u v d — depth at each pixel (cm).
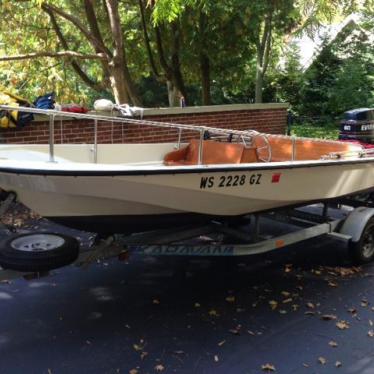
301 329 412
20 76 1269
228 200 441
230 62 1205
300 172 475
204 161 544
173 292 473
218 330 407
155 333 400
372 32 1706
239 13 1037
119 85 930
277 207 499
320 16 1205
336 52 1756
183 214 438
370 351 383
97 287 478
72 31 1222
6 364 354
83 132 728
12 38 1194
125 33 1188
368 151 565
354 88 1673
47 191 372
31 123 673
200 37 1101
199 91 1616
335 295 476
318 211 662
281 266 543
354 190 564
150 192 397
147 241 450
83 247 432
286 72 1770
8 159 397
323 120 1722
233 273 520
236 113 975
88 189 375
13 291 464
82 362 359
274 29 1255
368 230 546
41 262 372
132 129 790
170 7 659
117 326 409
